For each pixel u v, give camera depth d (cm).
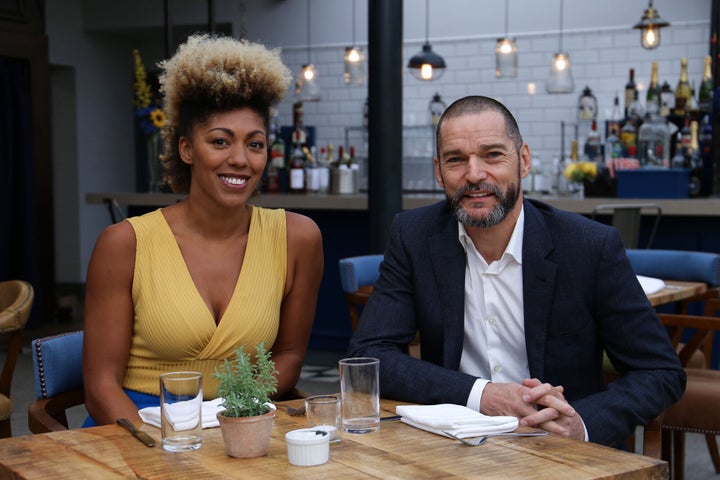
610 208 496
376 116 457
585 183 600
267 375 145
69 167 925
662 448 288
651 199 539
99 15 918
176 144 203
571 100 872
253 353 201
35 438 148
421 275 202
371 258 364
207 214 199
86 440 147
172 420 139
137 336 199
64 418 205
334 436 142
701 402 269
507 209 187
